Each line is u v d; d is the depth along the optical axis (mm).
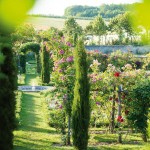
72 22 63438
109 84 15977
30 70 53688
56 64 14984
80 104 11914
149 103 14930
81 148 12195
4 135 9477
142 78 15789
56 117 16109
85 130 12086
